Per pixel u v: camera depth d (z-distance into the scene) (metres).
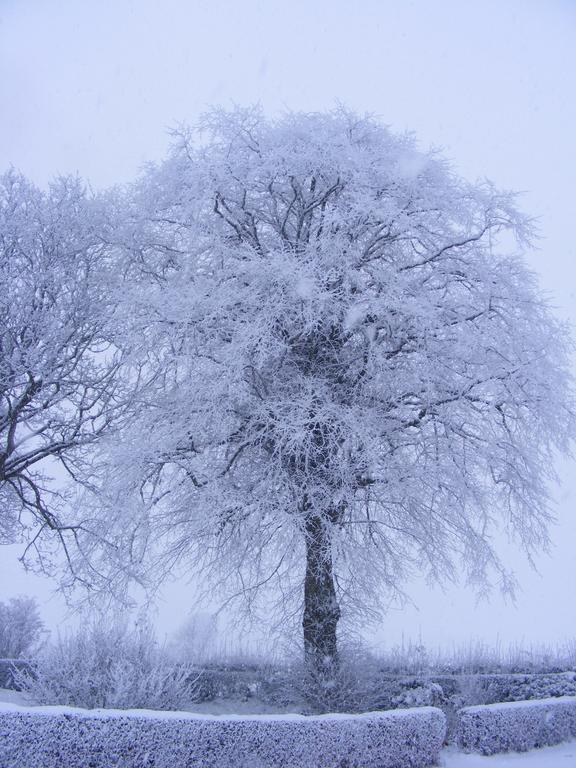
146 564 13.73
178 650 14.63
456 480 13.14
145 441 13.14
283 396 12.93
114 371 15.45
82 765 7.04
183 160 14.78
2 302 14.66
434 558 14.18
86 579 15.19
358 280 12.92
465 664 16.30
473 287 14.17
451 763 9.70
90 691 9.31
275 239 14.73
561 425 13.81
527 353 13.55
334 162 13.60
